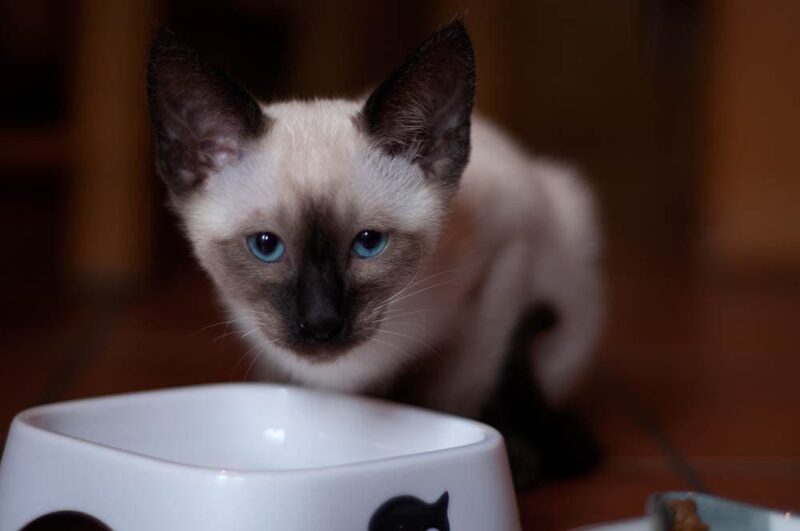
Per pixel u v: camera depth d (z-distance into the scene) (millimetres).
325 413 545
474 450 483
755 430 663
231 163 543
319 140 539
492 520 483
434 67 534
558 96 1611
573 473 603
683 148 1629
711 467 609
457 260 558
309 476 460
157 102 535
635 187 1626
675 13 1597
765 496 573
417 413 526
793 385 748
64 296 994
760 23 1155
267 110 561
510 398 597
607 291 943
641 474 601
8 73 1154
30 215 1180
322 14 1378
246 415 554
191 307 958
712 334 903
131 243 986
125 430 534
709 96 1229
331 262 524
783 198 1192
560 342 627
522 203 585
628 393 729
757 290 1145
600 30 1599
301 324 519
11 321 877
